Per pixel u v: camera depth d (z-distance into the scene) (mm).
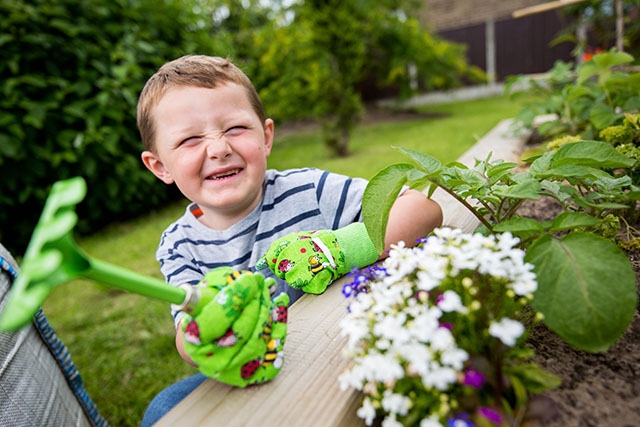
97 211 3154
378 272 623
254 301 574
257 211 1098
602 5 3650
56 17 2979
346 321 525
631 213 970
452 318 531
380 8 6508
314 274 806
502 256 538
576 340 510
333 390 569
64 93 2887
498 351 499
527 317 691
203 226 1120
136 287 473
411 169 676
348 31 4859
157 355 1680
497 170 736
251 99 1036
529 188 621
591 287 515
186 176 939
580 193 817
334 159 4387
